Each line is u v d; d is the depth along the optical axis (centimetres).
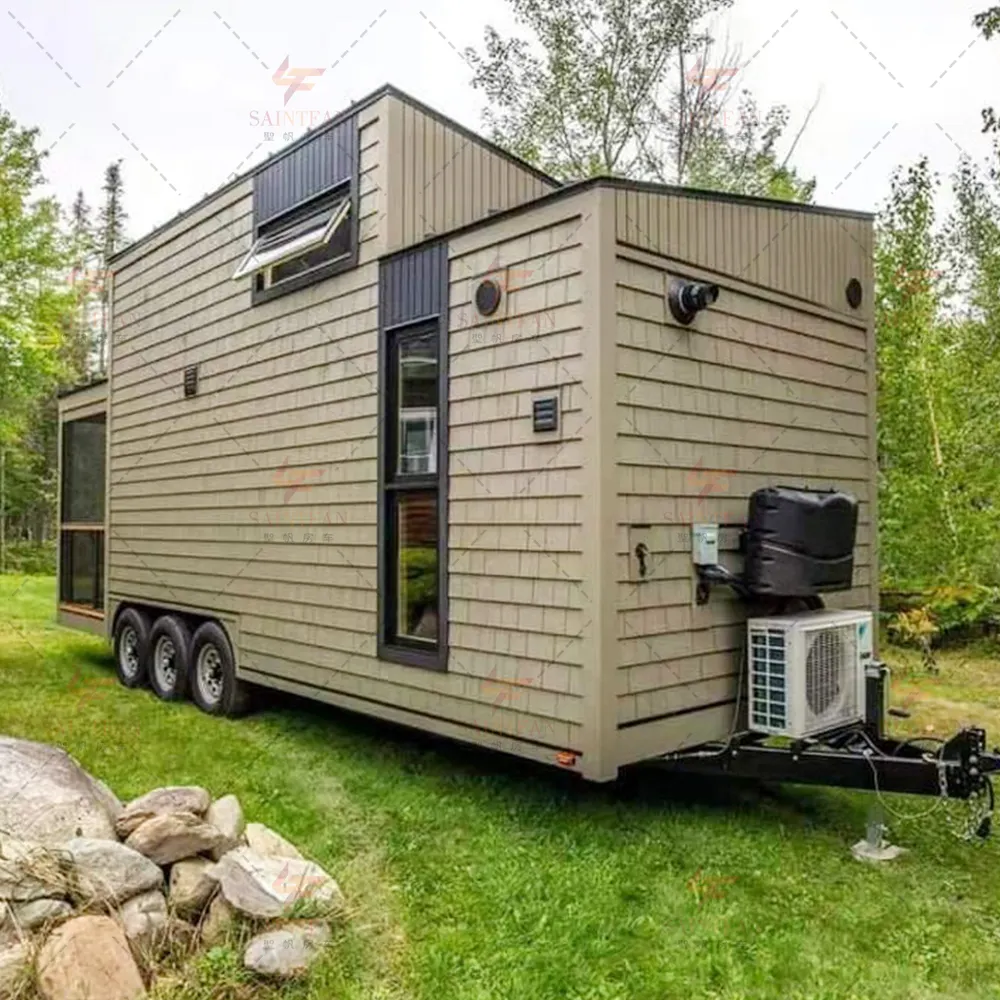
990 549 848
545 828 381
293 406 533
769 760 374
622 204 358
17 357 877
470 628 403
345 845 360
